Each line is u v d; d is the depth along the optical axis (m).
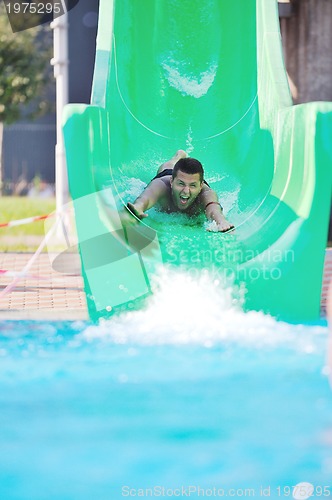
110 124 13.43
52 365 9.13
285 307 11.94
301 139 12.21
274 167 12.96
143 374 8.69
